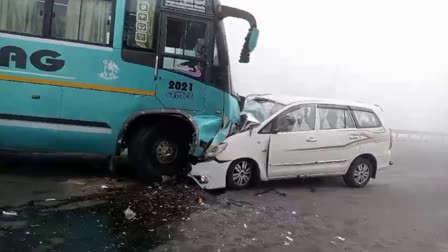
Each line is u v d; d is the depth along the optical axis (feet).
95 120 23.02
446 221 24.18
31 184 22.12
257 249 17.25
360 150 30.22
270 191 26.45
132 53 23.30
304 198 25.84
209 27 24.73
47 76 22.12
